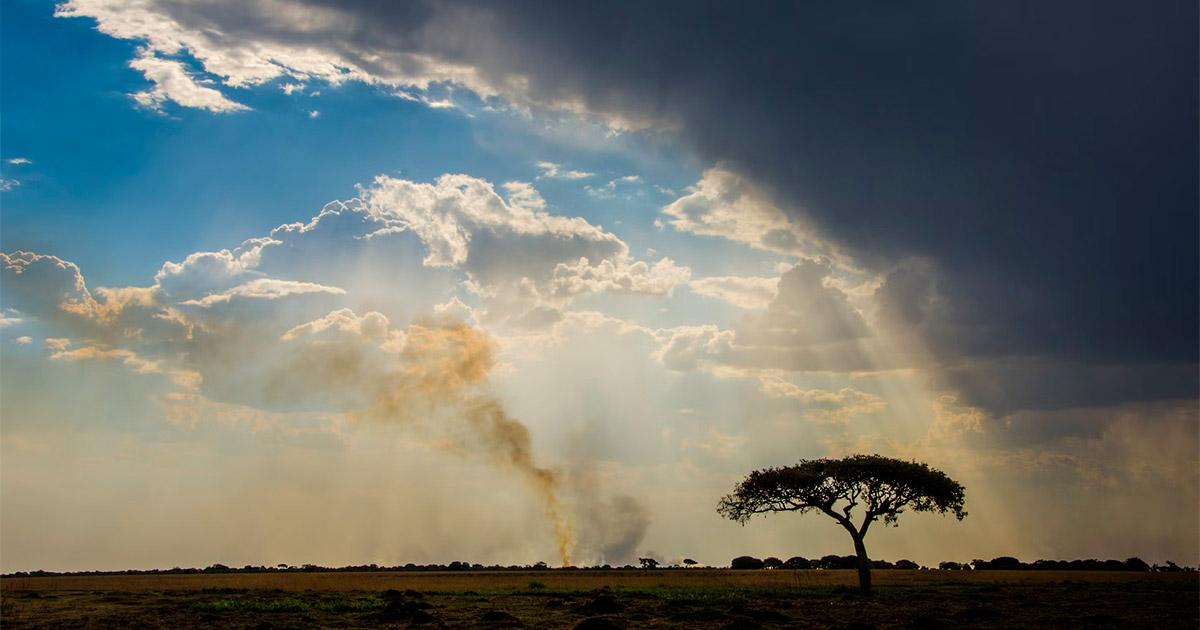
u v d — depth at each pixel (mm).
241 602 58000
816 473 69250
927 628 42250
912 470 67938
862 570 67500
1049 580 90375
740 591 68750
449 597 65375
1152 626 42469
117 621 47938
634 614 49281
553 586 81500
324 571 171625
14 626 45719
